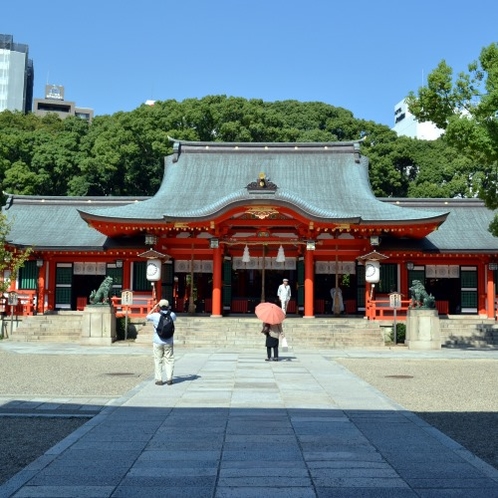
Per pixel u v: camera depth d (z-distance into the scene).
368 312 34.03
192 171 42.78
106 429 10.81
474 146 22.77
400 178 66.25
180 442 9.83
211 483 7.63
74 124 76.06
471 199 42.41
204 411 12.58
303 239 35.84
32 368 20.55
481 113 23.05
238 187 40.72
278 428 10.91
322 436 10.29
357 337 30.33
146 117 63.62
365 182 41.25
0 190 55.00
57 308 39.47
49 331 32.22
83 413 12.77
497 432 11.09
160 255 34.47
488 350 28.36
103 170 62.94
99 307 29.61
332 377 18.08
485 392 16.00
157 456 8.96
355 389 15.68
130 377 18.48
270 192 34.66
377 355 25.48
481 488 7.50
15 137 61.56
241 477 7.88
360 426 11.13
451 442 9.94
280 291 33.47
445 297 38.91
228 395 14.66
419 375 19.53
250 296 41.09
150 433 10.49
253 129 64.12
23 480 7.78
